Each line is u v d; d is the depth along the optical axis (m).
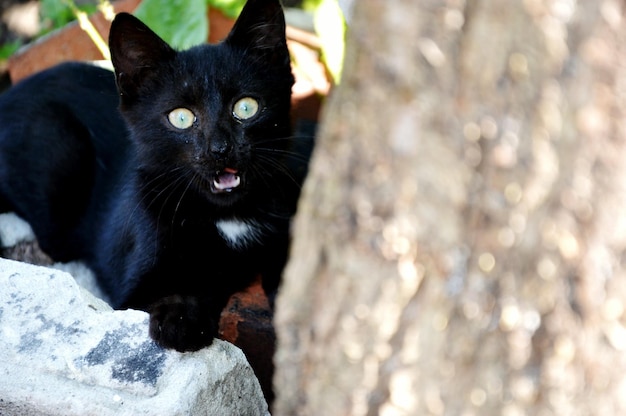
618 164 1.47
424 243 1.50
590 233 1.50
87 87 4.07
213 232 3.17
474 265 1.50
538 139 1.44
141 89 3.11
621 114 1.45
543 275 1.51
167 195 3.14
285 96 3.20
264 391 3.06
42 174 3.91
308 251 1.65
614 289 1.53
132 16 3.00
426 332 1.55
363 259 1.55
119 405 2.27
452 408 1.59
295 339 1.73
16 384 2.35
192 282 3.18
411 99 1.46
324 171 1.59
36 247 4.02
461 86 1.43
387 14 1.45
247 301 3.18
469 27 1.42
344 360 1.64
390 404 1.63
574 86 1.43
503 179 1.45
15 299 2.58
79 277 3.84
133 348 2.43
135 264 3.13
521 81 1.42
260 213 3.22
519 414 1.58
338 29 3.83
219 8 4.29
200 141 2.98
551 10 1.39
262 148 3.09
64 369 2.37
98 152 3.93
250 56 3.12
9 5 5.59
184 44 4.13
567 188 1.47
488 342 1.54
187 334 2.47
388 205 1.51
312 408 1.75
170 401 2.26
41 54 4.61
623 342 1.57
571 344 1.54
